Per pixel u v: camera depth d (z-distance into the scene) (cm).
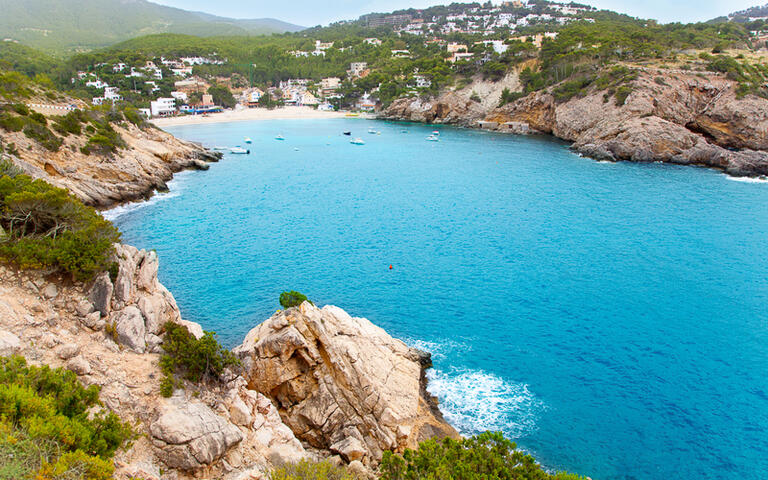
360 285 6122
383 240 7719
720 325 5234
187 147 13762
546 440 3659
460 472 2288
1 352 2442
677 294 5919
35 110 9900
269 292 5834
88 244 3309
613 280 6294
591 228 8269
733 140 14112
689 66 16238
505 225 8469
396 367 4069
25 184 3828
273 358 3478
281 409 3488
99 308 3067
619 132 14438
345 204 9788
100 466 1838
